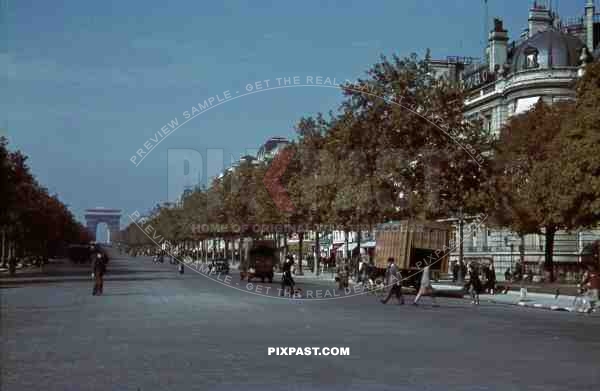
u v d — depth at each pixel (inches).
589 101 1653.5
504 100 2972.4
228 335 792.3
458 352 668.1
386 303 1392.7
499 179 2003.0
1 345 709.3
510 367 578.2
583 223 1860.2
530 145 2233.0
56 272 3289.9
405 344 725.3
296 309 1186.0
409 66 1889.8
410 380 516.4
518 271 2475.4
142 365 582.2
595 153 1604.3
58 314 1075.9
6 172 2637.8
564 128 1795.0
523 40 3216.0
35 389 480.4
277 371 554.9
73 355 639.1
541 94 2780.5
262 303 1327.5
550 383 506.0
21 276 2800.2
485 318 1080.8
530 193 2039.9
